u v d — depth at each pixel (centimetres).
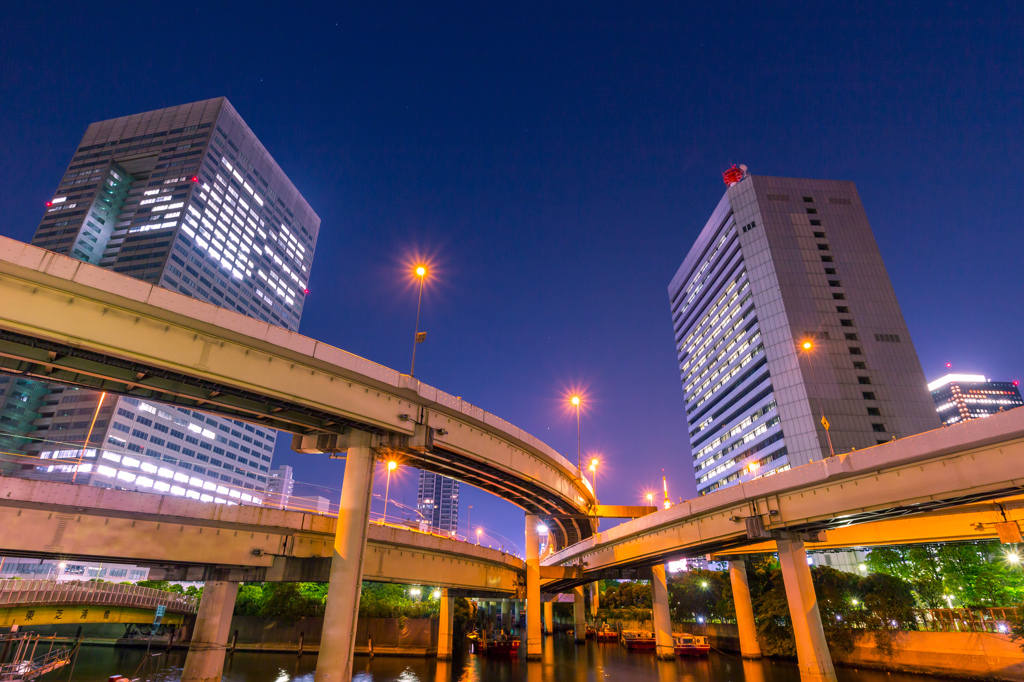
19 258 2356
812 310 13538
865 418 12175
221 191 18700
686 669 5503
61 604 4550
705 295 17762
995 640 4212
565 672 5338
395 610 7456
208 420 17038
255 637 7162
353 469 3538
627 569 6719
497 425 4378
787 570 3931
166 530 3045
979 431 2805
